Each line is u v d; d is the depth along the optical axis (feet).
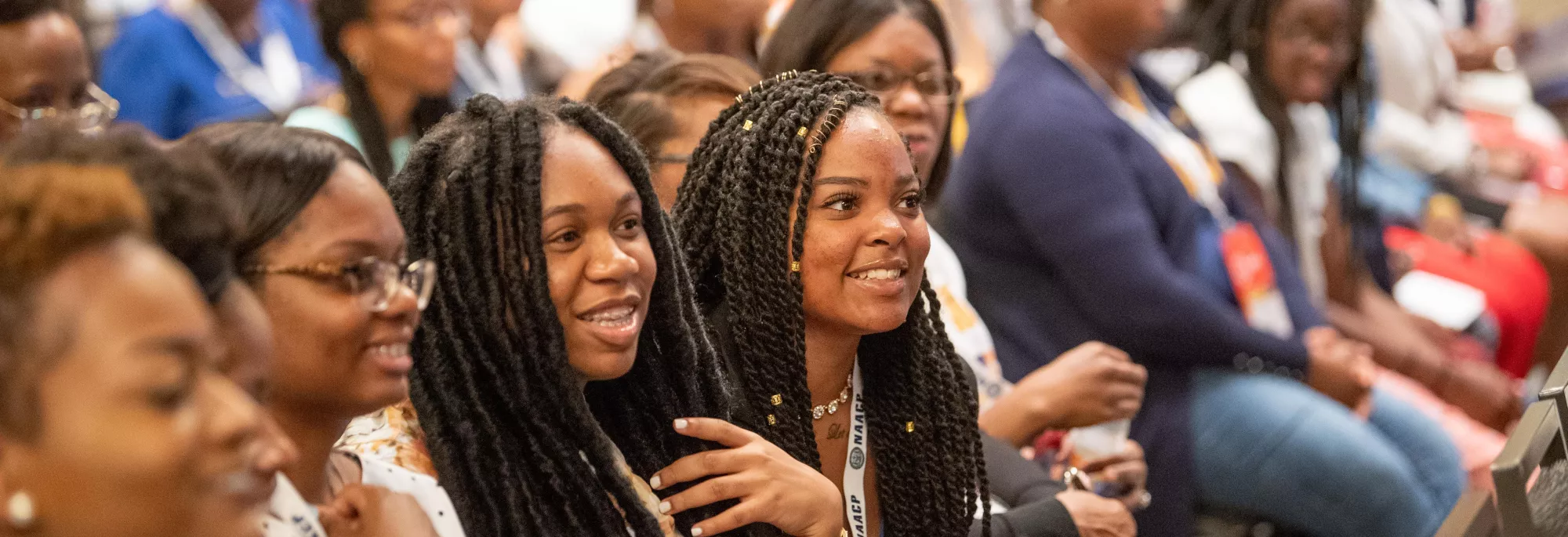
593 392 5.65
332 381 4.11
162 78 13.28
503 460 5.03
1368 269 13.78
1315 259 12.73
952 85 9.20
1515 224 15.07
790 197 5.98
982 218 10.42
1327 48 12.51
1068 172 10.06
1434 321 13.42
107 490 2.72
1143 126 10.91
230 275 3.28
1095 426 9.51
